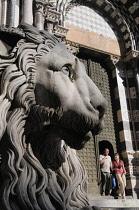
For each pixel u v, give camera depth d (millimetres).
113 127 7965
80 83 1027
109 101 8297
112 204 4379
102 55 8633
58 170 1052
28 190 876
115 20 9266
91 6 9000
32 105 967
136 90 8336
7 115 929
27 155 946
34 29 1080
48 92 970
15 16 5410
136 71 8531
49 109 961
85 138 1015
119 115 8055
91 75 8273
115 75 8539
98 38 8562
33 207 849
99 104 1031
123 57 8844
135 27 9141
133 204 4637
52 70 995
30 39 1031
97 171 6902
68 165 1106
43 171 941
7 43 1049
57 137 1016
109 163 6586
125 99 8297
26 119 966
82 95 1001
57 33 6848
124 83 8539
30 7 5824
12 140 889
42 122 968
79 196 1079
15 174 868
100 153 8531
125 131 7789
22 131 944
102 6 9133
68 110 965
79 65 1081
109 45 8711
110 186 6371
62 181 1036
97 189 6652
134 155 7559
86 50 8281
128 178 7270
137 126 7949
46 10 6488
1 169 899
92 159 7047
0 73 966
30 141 985
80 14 8516
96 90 1055
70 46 7836
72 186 1054
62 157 1062
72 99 976
